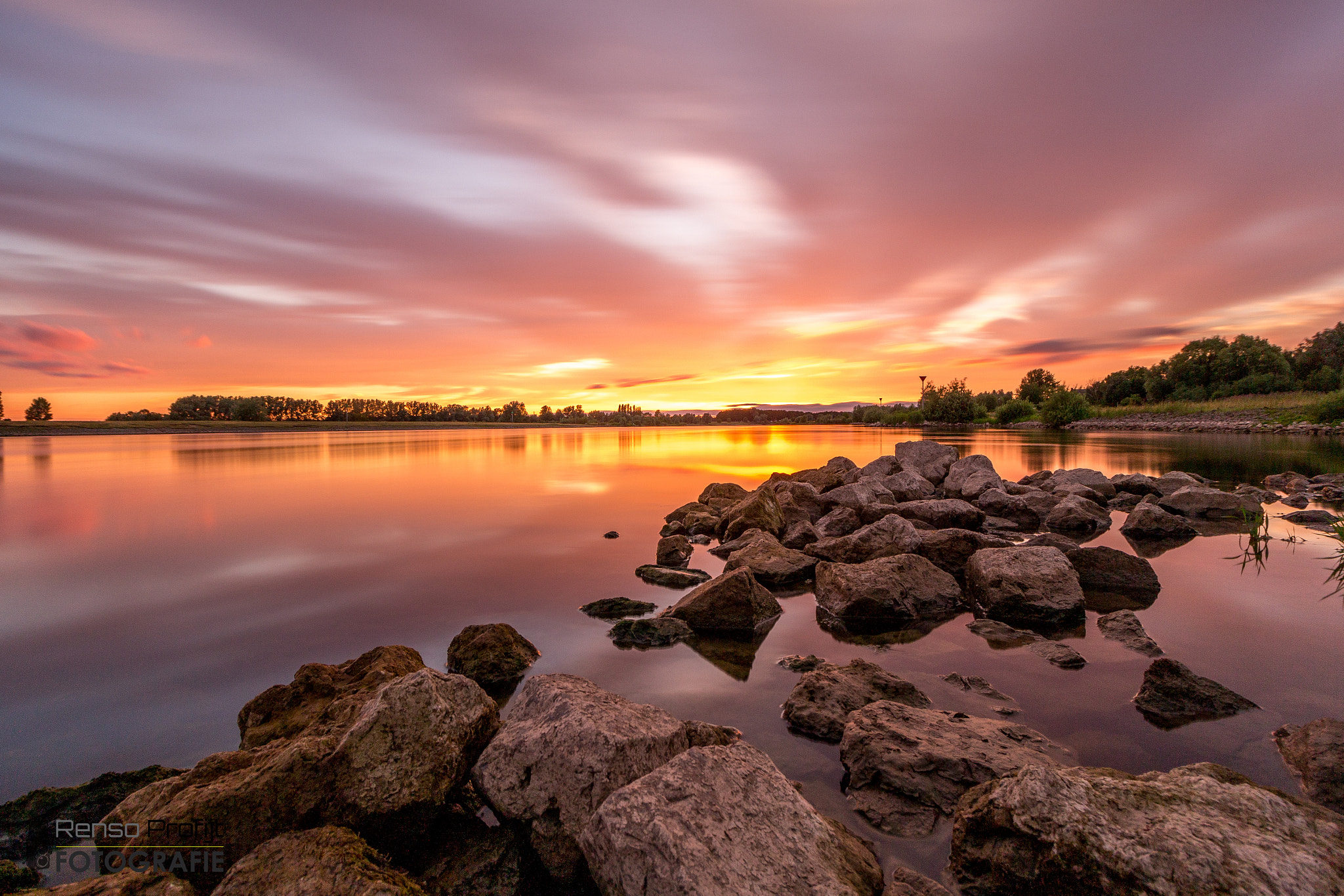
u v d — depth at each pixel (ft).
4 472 102.47
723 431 322.34
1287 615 28.50
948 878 12.31
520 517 58.44
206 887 12.07
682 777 12.11
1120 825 11.18
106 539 48.08
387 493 75.56
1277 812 11.55
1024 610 28.78
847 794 15.20
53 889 10.78
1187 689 19.53
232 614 29.94
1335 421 168.55
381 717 13.73
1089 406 270.05
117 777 15.99
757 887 10.12
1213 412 232.12
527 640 25.99
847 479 63.41
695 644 26.14
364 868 11.07
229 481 89.45
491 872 12.23
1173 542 45.29
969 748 15.75
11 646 26.02
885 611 29.14
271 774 13.07
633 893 10.40
